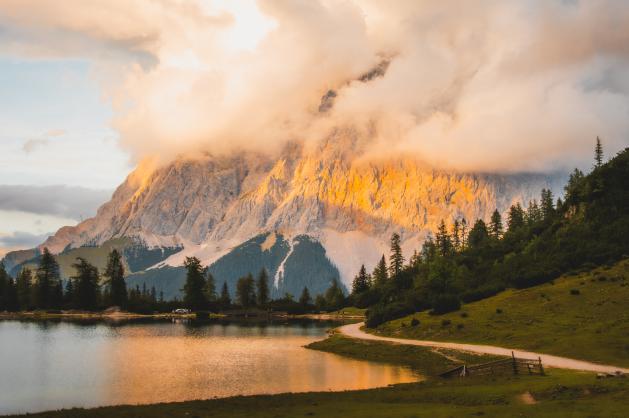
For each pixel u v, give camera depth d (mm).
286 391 70000
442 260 196625
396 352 101625
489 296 139125
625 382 51938
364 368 88562
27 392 71062
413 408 50656
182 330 171000
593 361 74062
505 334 101250
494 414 44500
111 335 149375
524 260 154125
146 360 98750
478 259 186500
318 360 98938
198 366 91562
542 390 52281
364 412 49625
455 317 122312
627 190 159125
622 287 113312
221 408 54281
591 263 135125
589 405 45219
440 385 64688
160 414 51594
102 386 74250
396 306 150000
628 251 136375
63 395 69250
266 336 150875
